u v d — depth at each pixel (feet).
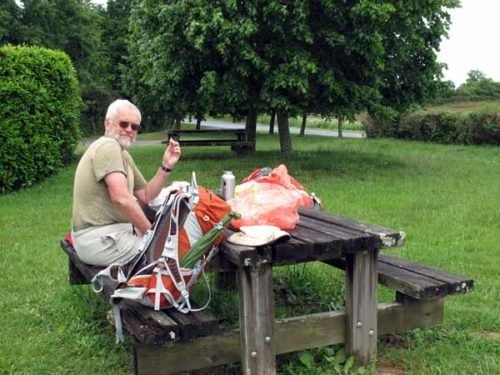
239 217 10.46
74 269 14.89
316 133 96.99
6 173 32.99
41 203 29.73
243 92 38.22
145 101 96.12
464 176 37.99
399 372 11.47
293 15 36.45
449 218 24.73
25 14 100.22
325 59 39.04
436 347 12.36
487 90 111.45
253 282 10.28
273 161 45.06
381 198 29.32
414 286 11.43
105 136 11.99
